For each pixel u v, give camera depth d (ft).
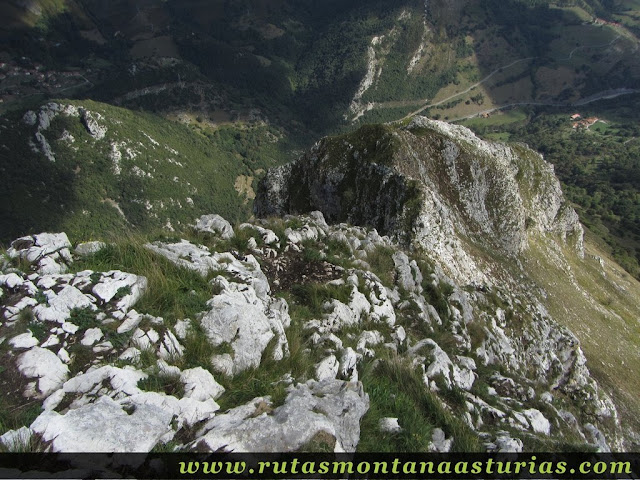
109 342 23.56
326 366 28.81
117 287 26.50
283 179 175.11
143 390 21.57
